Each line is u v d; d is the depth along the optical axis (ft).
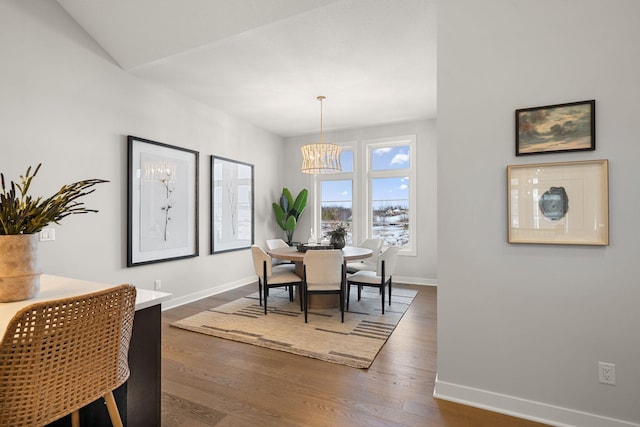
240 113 16.57
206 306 13.47
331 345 9.39
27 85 8.86
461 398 6.64
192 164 14.32
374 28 9.14
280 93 13.84
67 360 3.34
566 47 5.85
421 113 16.60
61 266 9.68
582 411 5.82
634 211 5.46
